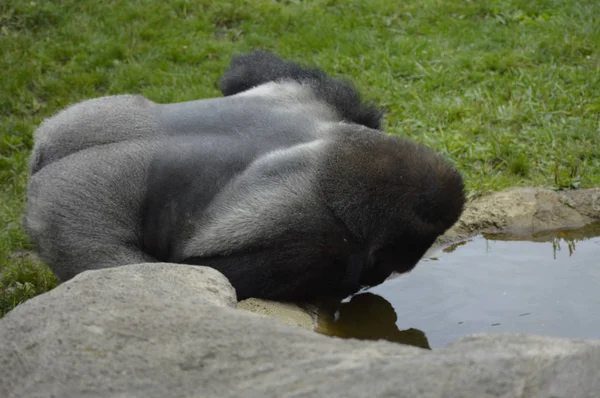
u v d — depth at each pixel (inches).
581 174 543.5
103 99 401.7
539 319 386.0
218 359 221.3
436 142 583.5
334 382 198.7
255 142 391.5
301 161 382.9
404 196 381.7
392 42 738.2
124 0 811.4
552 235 503.5
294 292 402.6
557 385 184.7
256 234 377.7
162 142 390.3
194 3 810.2
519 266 457.7
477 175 551.2
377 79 678.5
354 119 426.6
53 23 780.6
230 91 446.3
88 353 230.7
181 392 209.8
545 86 649.0
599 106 615.8
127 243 383.6
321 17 786.2
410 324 395.9
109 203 379.9
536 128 597.3
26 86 694.5
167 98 673.0
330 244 383.9
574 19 759.7
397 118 625.6
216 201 383.6
